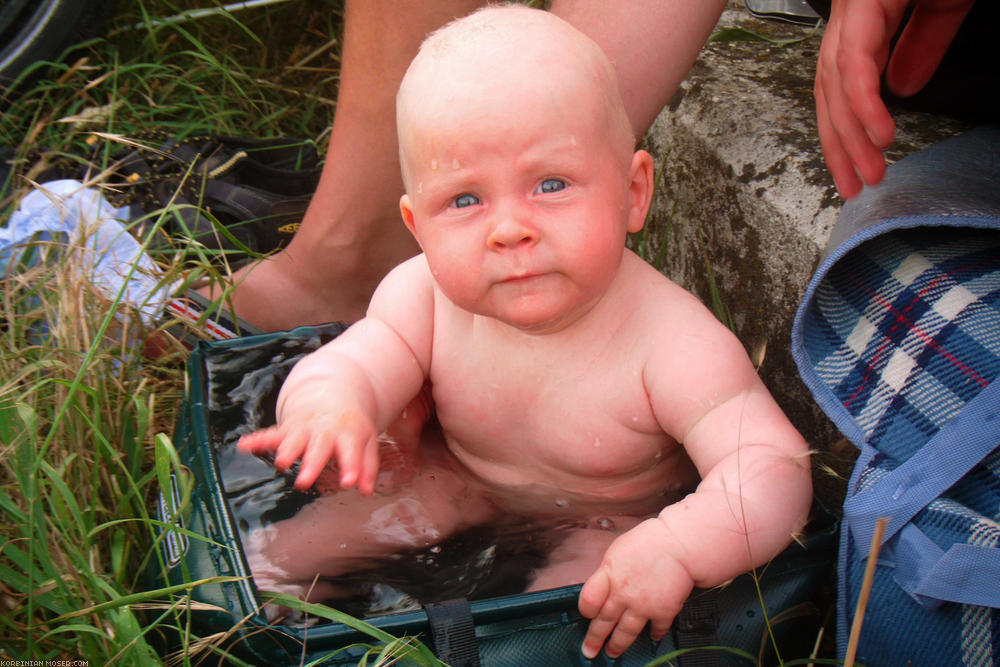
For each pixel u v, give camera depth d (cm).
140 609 121
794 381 153
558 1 159
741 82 190
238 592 108
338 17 287
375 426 132
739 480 114
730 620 113
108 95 258
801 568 115
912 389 107
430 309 137
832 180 153
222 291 187
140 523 141
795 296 152
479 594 117
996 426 98
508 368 130
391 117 166
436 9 158
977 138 133
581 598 107
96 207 191
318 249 183
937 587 96
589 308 125
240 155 210
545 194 112
